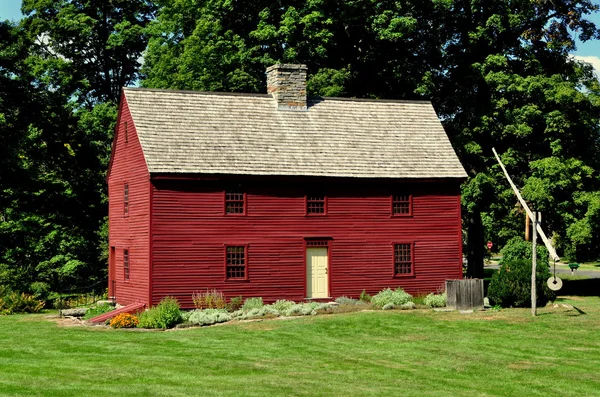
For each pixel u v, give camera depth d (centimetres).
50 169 5353
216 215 3553
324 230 3728
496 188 4566
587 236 4116
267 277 3619
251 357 2450
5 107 4816
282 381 2091
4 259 5078
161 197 3466
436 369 2280
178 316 3212
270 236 3638
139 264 3572
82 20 5747
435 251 3897
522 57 4916
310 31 4850
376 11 5009
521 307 3381
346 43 5303
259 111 3894
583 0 4841
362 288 3766
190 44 5122
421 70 4988
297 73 3988
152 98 3750
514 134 4556
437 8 4847
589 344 2656
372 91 5294
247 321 3191
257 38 5034
